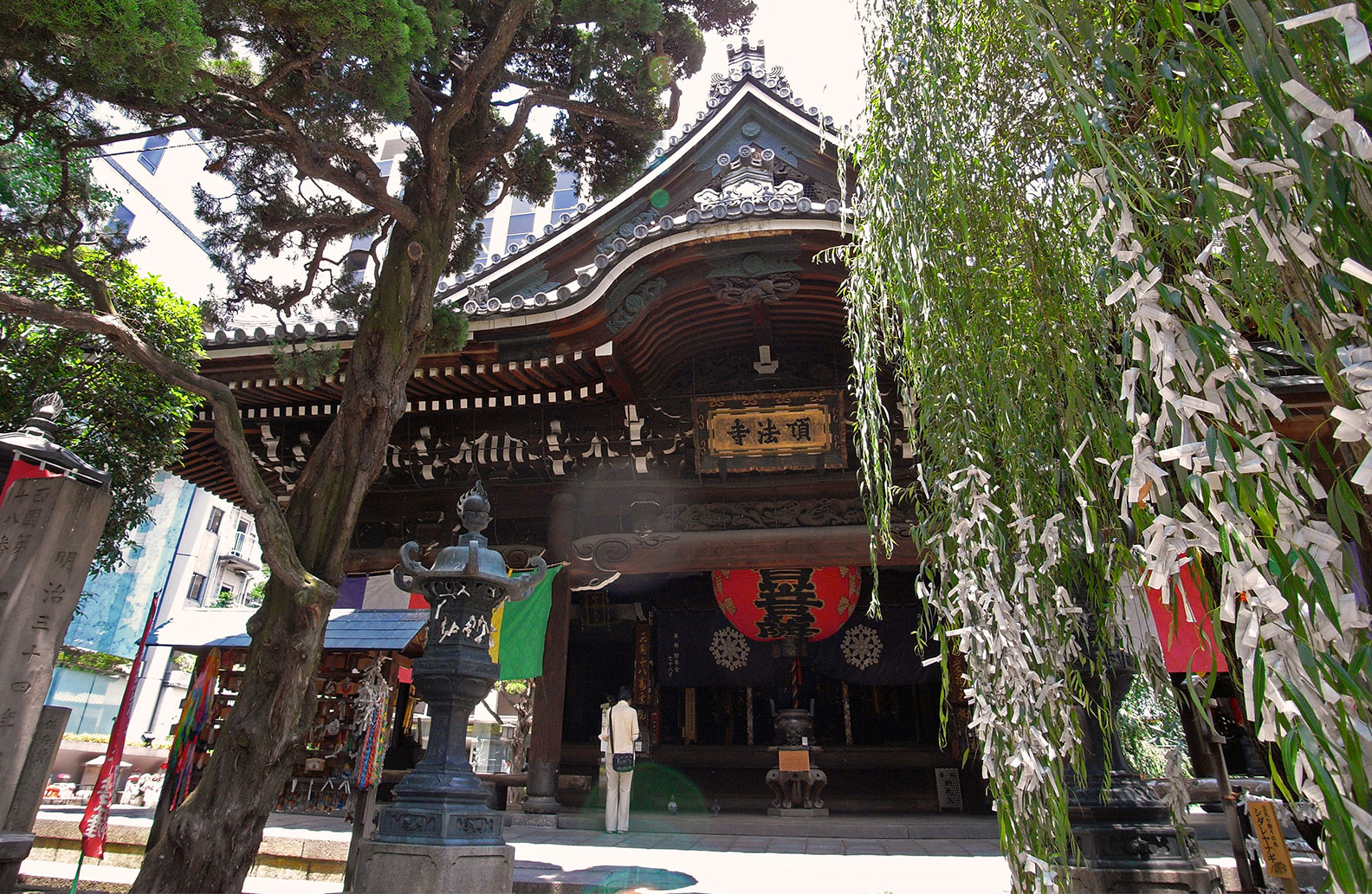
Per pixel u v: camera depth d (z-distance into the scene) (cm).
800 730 1226
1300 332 171
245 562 3484
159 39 450
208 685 784
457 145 847
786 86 1334
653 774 1589
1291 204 159
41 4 433
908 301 333
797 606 1305
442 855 445
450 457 1220
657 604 1700
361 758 612
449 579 517
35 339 966
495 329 1032
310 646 590
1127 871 434
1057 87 244
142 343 569
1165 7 187
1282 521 152
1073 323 295
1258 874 536
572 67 891
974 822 1102
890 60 377
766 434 1147
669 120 902
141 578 3117
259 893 635
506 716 3175
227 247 889
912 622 1554
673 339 1131
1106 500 314
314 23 552
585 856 771
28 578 518
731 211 966
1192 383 173
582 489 1264
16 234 743
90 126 757
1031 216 323
